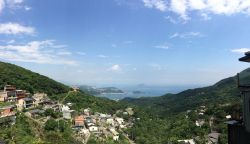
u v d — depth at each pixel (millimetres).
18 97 147875
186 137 150375
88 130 148375
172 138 149750
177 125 174750
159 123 196625
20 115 117875
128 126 181375
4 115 105875
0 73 182375
